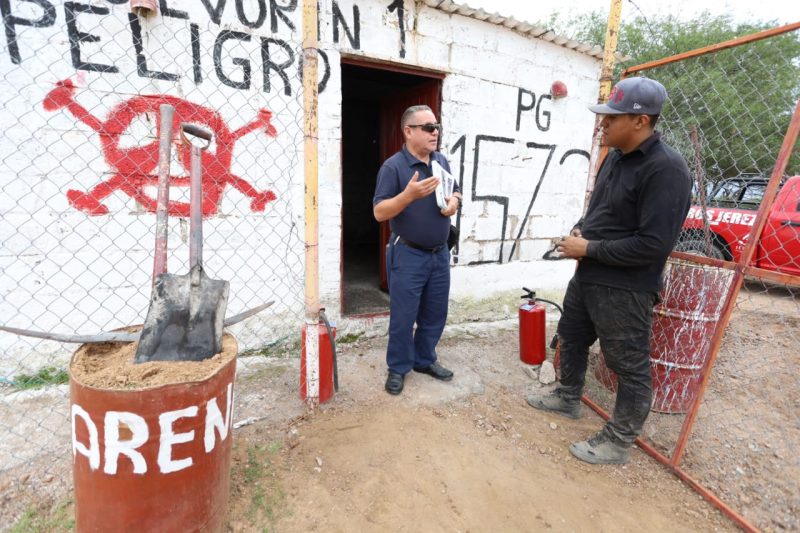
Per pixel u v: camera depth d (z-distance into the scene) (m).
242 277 3.11
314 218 2.28
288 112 3.06
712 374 3.38
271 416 2.44
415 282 2.61
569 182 4.63
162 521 1.40
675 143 3.06
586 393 3.04
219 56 2.80
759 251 4.98
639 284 2.04
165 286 1.50
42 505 1.77
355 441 2.28
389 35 3.33
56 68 2.44
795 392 3.08
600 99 2.93
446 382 2.97
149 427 1.31
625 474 2.21
